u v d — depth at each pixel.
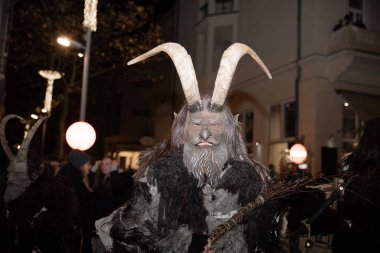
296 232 2.64
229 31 15.73
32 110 18.03
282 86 12.95
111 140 21.58
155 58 16.09
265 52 13.84
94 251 4.86
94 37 13.57
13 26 13.73
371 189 2.43
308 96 11.79
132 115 22.64
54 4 13.01
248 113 14.59
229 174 2.09
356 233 2.45
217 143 2.08
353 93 11.82
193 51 17.45
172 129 2.23
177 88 18.44
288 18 12.92
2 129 3.96
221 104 2.07
